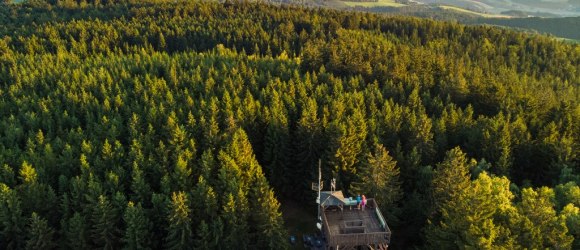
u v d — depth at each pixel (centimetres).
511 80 11106
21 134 7581
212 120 7156
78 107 8675
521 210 4894
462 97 9138
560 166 6706
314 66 10775
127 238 5491
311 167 7050
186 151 6438
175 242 5425
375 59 10650
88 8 17788
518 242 4519
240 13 17088
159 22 16012
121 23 15675
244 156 6344
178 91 9406
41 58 11931
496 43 15900
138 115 7869
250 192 5903
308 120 7062
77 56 12650
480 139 7181
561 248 4444
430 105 8606
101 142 7019
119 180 6056
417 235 6106
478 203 4728
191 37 14812
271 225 5484
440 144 7219
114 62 11306
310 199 6969
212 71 10269
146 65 11106
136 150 6550
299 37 14375
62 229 5503
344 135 6500
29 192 5656
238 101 8212
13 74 10362
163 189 5859
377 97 8594
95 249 5550
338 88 9056
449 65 10806
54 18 16462
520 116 8056
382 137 7325
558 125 7588
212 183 6062
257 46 13900
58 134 7694
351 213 5341
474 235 4431
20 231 5434
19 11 17475
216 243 5391
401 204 6444
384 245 5112
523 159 7206
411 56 11206
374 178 5828
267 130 7444
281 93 8769
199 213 5625
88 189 5681
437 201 5603
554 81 12875
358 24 16488
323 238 5425
